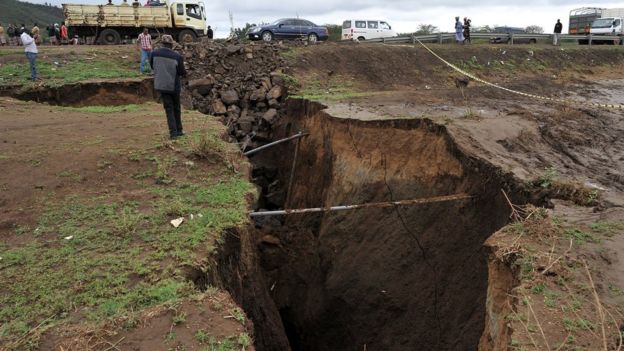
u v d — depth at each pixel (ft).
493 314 17.83
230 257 21.39
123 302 15.51
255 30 88.79
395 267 33.58
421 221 32.78
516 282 16.71
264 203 51.47
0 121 39.86
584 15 121.29
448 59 76.28
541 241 18.56
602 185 27.12
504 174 27.09
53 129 36.81
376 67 69.87
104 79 55.88
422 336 30.45
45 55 61.98
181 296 15.96
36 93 52.16
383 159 37.37
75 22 77.77
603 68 85.56
